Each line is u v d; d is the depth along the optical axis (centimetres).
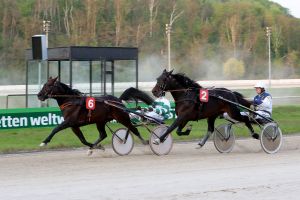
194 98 1198
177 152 1252
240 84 4294
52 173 953
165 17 5897
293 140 1494
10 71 4438
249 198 762
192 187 827
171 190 805
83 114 1167
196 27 5978
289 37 6375
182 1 6238
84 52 1822
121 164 1052
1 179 895
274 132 1234
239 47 5947
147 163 1063
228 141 1261
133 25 5575
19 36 4922
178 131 1222
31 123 1641
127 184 848
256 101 1266
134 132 1213
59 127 1153
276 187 831
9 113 1602
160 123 1227
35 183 858
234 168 999
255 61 5862
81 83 1992
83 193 782
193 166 1023
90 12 5422
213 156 1170
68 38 5166
